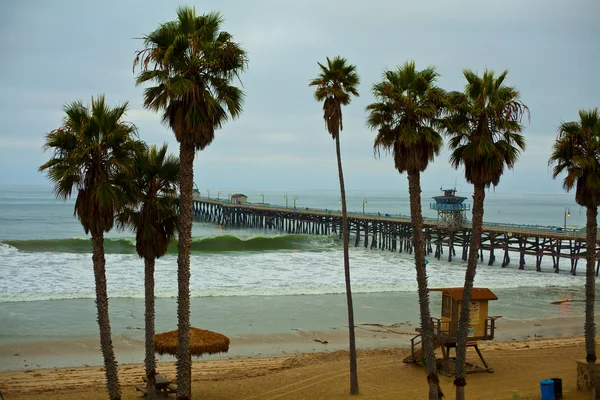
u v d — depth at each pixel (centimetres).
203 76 1566
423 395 2055
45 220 13100
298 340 3134
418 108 1708
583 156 1866
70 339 3039
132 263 5694
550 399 1905
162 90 1544
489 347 2855
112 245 7138
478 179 1616
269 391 2155
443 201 6812
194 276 5209
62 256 6091
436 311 3912
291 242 8275
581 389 2041
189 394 1634
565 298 4525
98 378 2369
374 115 1780
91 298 4062
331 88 1927
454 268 6159
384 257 6981
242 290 4506
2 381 2312
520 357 2606
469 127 1634
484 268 6188
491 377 2278
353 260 6631
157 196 1825
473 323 2283
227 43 1555
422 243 1748
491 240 6462
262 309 3872
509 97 1623
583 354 2672
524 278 5481
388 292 4578
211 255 6862
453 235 6844
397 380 2252
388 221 7756
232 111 1589
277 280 5075
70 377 2381
